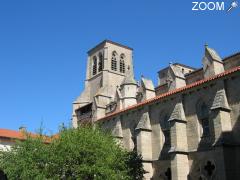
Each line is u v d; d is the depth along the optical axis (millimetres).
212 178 35062
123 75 91125
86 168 34250
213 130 37062
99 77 89562
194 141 38969
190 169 38562
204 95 38812
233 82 35656
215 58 45562
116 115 53094
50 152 36625
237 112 34688
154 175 43594
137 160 41312
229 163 32781
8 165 39344
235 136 34312
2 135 58469
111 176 35125
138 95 62375
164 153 43031
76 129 40062
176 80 51406
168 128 43438
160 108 45000
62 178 35594
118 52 93438
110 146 39000
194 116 39594
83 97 87938
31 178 35750
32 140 39594
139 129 45062
